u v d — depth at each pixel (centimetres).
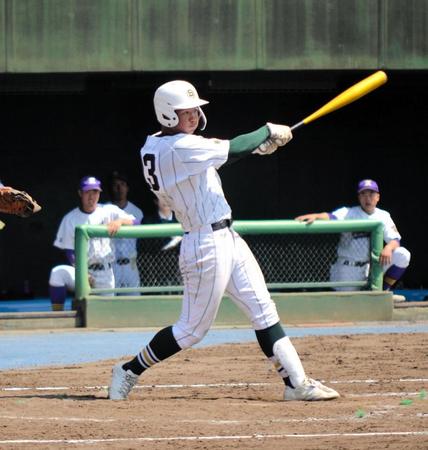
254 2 4412
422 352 3041
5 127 5656
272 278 4025
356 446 1716
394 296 4225
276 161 5744
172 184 2161
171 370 2780
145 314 3944
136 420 2011
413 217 5797
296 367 2247
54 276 4103
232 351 3161
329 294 4012
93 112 5694
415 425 1922
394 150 5791
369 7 4466
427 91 5753
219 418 2038
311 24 4444
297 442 1767
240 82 5112
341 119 5756
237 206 5738
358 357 2952
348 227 3978
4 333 3822
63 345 3478
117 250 3984
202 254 2173
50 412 2111
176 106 2145
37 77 5084
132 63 4412
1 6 4381
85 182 4047
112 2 4397
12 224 5653
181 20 4412
